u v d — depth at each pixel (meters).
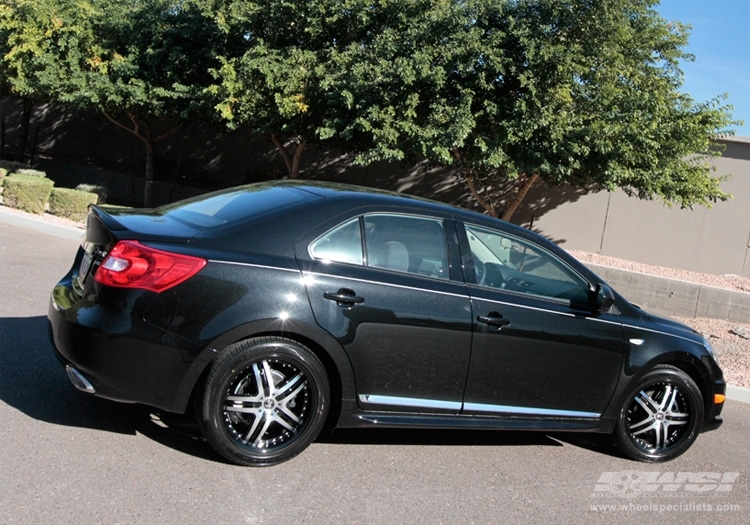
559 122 11.63
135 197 21.08
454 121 11.75
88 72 16.34
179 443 4.26
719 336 9.98
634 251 15.67
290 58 13.45
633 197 15.59
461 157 13.84
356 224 4.32
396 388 4.27
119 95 16.14
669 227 15.31
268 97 13.97
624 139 11.99
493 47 11.87
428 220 4.54
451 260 4.50
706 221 14.98
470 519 3.78
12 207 12.61
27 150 25.33
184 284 3.83
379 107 12.38
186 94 15.33
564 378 4.64
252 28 14.38
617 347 4.77
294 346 4.01
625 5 11.99
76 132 24.27
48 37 16.30
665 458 5.03
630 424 4.97
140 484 3.69
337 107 13.12
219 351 3.86
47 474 3.67
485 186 15.80
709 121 12.62
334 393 4.24
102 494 3.54
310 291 4.02
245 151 20.58
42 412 4.42
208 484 3.79
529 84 11.52
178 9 16.41
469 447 4.89
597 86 12.08
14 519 3.21
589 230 16.08
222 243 4.02
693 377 5.13
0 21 16.22
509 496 4.14
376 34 13.16
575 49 11.62
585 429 4.77
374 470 4.26
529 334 4.50
